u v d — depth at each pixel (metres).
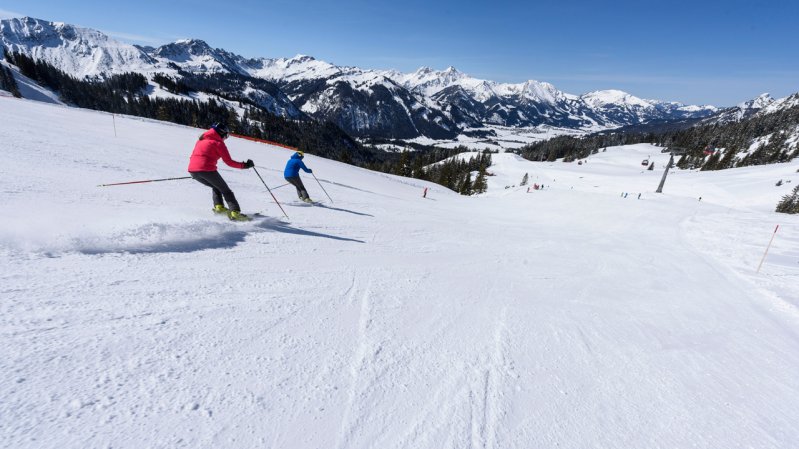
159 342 2.29
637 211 23.39
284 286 3.65
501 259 7.28
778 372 3.80
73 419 1.61
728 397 3.13
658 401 2.87
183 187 7.95
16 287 2.57
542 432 2.24
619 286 6.57
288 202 9.14
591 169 116.50
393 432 2.00
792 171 66.50
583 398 2.71
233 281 3.52
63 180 6.11
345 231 7.05
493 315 4.05
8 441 1.43
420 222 10.45
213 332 2.54
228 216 5.88
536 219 18.78
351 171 30.44
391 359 2.70
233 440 1.72
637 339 4.12
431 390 2.44
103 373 1.92
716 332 4.78
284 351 2.50
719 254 11.48
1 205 4.14
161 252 3.91
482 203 27.59
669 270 8.70
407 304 3.83
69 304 2.51
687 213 23.17
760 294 7.22
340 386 2.27
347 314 3.30
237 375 2.15
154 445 1.58
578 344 3.69
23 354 1.91
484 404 2.40
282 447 1.75
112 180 7.08
